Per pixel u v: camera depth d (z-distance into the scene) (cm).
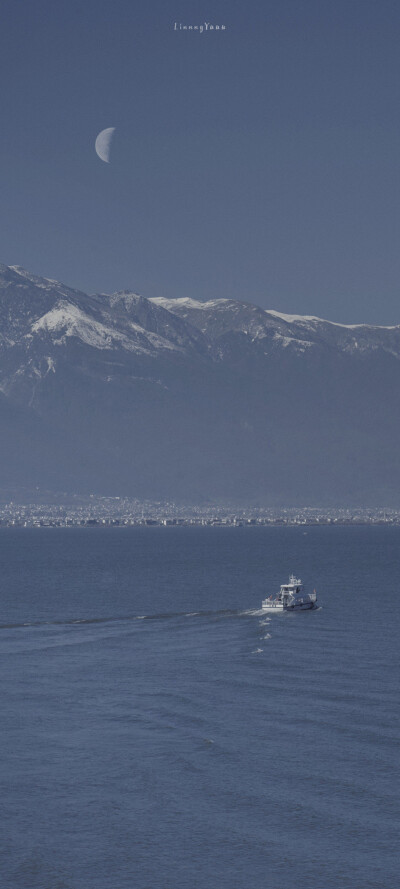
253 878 19125
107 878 19212
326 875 19175
